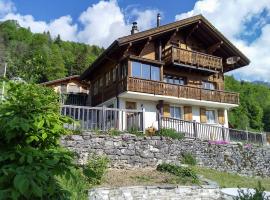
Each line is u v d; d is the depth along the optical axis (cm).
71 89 3203
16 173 266
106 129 1305
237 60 2600
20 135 327
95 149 1181
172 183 1050
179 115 2375
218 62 2512
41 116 338
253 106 5731
